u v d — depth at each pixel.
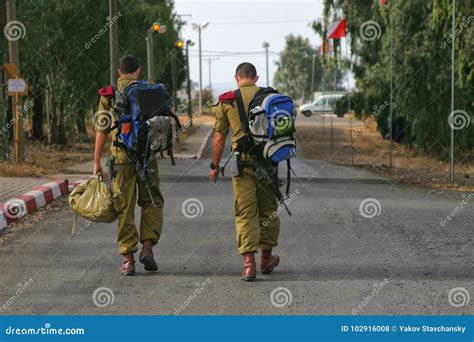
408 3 91.75
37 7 80.44
